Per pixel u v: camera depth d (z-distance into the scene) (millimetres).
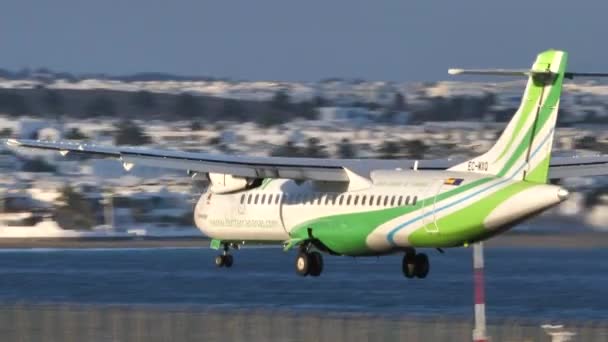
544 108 143000
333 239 158250
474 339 89500
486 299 151500
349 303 147250
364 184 155000
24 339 103938
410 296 154500
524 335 94938
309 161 158750
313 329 98812
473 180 146250
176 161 157125
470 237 147000
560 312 138000
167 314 102188
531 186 142375
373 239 154375
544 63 142875
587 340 93062
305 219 161000
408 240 151250
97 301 154125
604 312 137875
